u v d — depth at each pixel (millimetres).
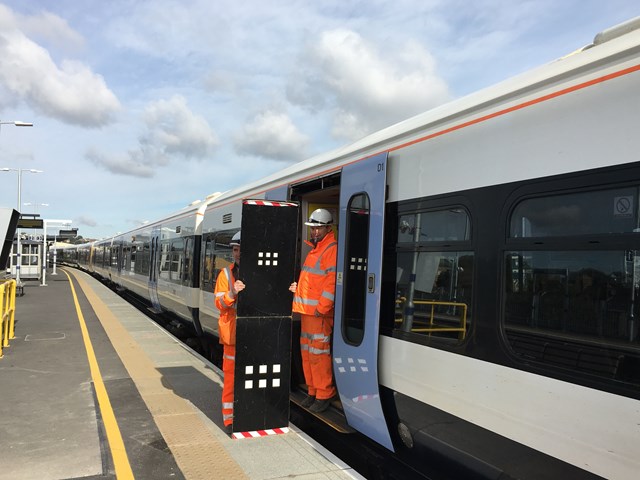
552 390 2709
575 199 2674
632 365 2375
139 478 3672
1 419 4965
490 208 3156
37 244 25516
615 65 2551
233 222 8133
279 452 4141
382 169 4113
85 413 5152
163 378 6578
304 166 5824
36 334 9984
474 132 3324
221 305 4578
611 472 2422
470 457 3234
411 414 3719
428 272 3617
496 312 3059
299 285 5137
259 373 4465
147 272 15758
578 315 2617
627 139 2453
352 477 3686
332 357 4664
